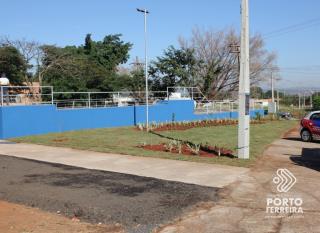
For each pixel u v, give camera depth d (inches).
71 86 1587.1
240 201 354.0
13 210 328.8
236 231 278.4
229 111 1784.0
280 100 3799.2
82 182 428.5
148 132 1001.5
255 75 2684.5
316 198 362.3
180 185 414.9
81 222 299.3
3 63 1544.0
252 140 850.8
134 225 291.9
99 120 1178.6
